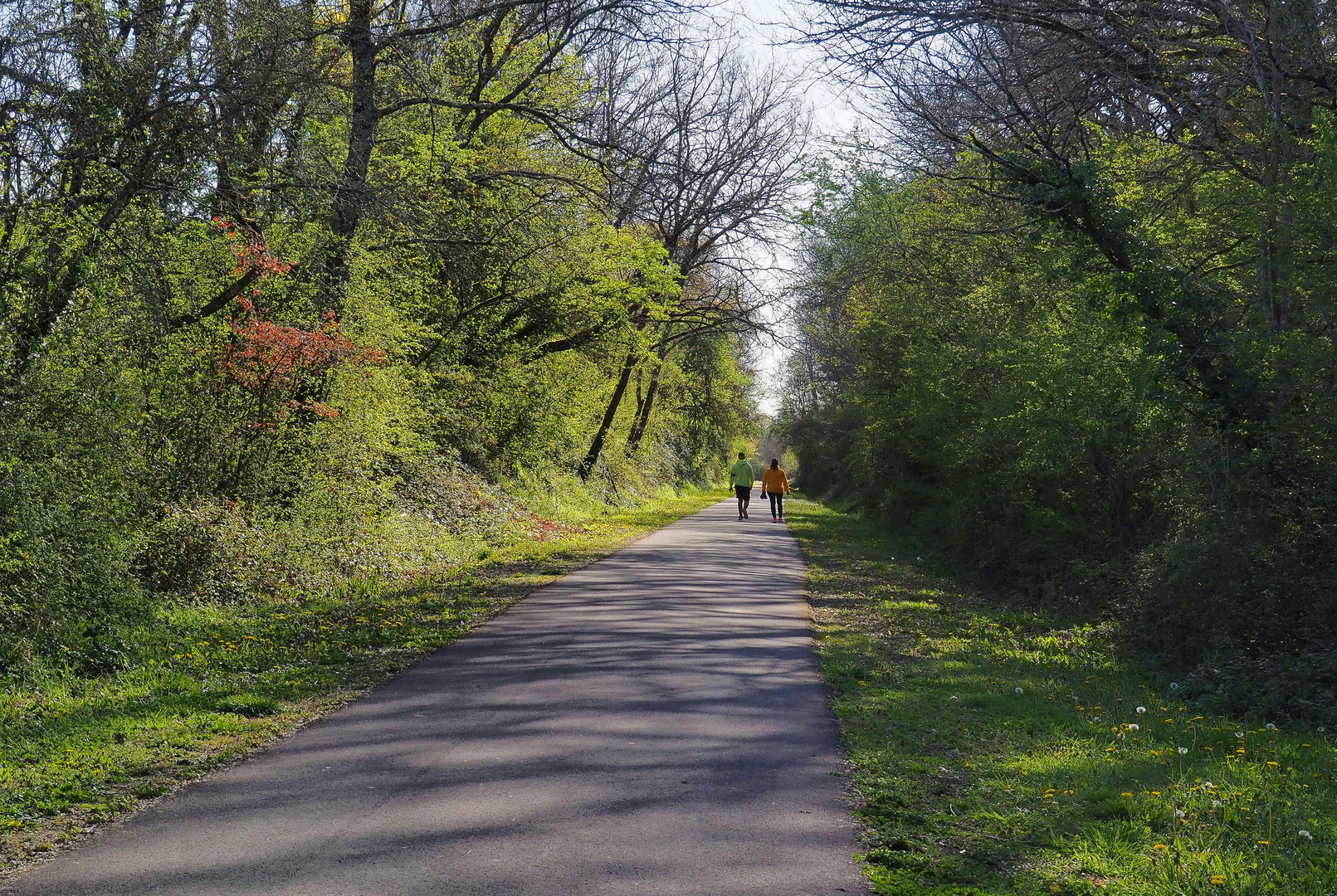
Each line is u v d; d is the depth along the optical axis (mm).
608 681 8570
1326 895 4352
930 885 4480
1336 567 9727
